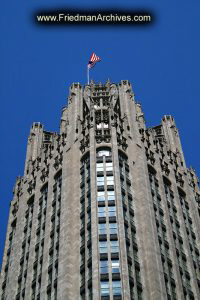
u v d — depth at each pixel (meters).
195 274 91.31
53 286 85.06
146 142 113.56
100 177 98.44
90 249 85.31
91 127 110.00
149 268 83.94
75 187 99.56
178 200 105.75
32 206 108.31
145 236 89.31
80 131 113.12
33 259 94.38
